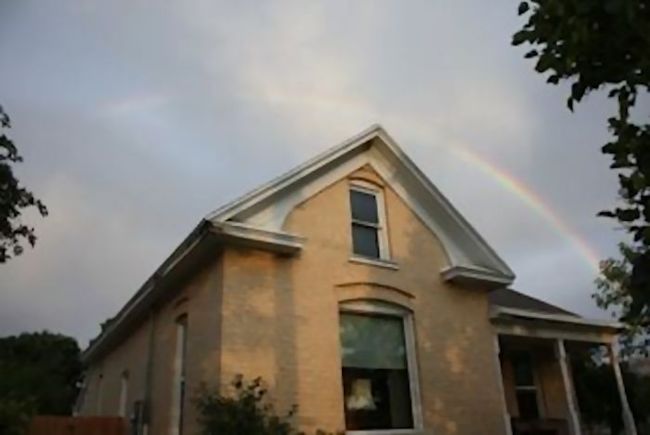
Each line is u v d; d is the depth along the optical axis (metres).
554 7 3.42
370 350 11.30
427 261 12.72
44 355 36.81
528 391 14.85
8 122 14.59
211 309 10.16
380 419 10.84
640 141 3.40
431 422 11.20
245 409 8.76
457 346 12.26
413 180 13.20
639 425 16.14
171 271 11.37
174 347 11.80
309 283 10.82
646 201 3.44
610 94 3.54
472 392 12.02
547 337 13.89
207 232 9.91
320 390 10.13
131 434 13.34
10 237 14.91
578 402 16.00
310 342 10.38
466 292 12.99
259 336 9.89
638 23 3.18
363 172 12.70
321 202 11.70
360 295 11.37
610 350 14.84
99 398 19.31
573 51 3.43
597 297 16.12
